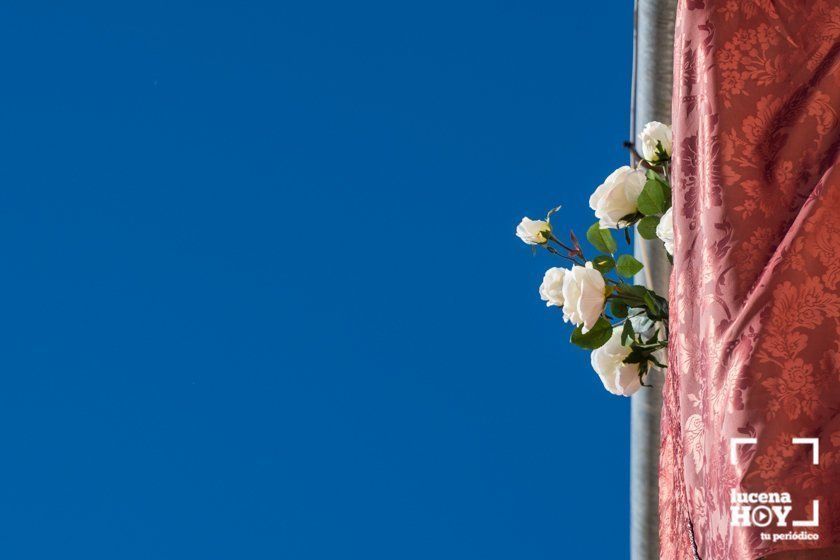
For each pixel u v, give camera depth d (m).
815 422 2.62
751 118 2.79
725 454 2.64
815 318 2.66
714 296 2.72
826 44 2.82
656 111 3.52
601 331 3.10
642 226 3.11
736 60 2.82
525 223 3.22
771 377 2.64
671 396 2.87
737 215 2.75
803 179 2.76
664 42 3.50
